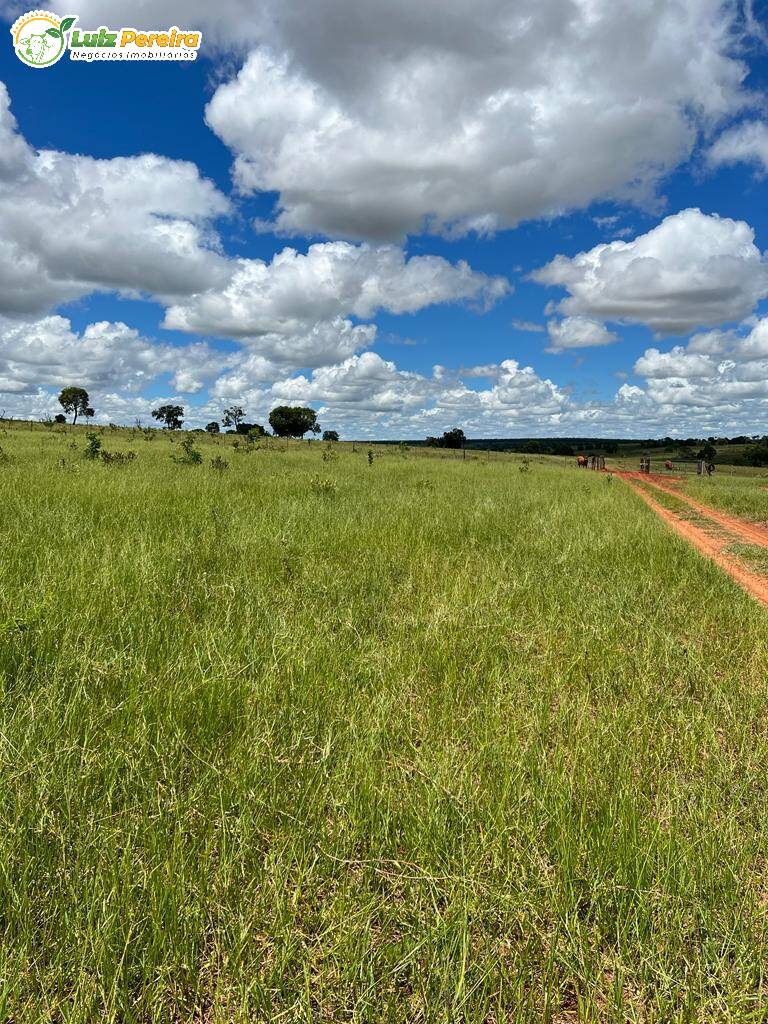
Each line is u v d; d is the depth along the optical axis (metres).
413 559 7.08
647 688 3.98
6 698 3.22
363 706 3.45
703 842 2.42
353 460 31.02
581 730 3.39
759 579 8.62
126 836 2.31
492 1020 1.83
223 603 5.05
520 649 4.62
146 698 3.29
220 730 3.14
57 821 2.34
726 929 2.06
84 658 3.60
